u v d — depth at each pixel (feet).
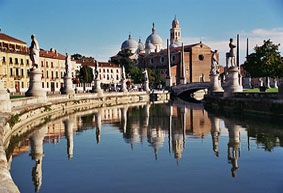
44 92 107.04
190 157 50.47
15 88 282.97
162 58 515.91
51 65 339.16
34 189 35.76
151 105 188.96
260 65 211.82
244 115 112.16
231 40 138.00
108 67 496.23
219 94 160.76
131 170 43.09
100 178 39.65
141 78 424.46
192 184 37.45
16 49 289.12
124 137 69.31
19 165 45.47
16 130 70.69
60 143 61.57
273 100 99.35
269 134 70.90
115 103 208.95
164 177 40.06
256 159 48.93
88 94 178.70
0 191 21.42
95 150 55.67
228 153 53.21
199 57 474.08
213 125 88.28
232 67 137.28
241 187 36.32
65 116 111.65
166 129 81.97
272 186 36.70
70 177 40.06
